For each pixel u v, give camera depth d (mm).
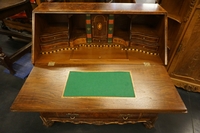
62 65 1231
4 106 1756
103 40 1415
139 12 1175
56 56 1318
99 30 1350
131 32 1340
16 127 1548
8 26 3021
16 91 1944
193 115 1669
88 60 1283
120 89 1035
